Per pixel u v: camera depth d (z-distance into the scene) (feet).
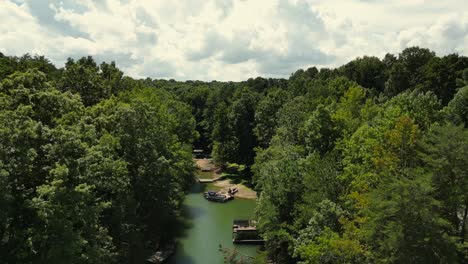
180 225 188.85
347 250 86.84
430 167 88.74
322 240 94.79
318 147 165.17
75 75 184.03
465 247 78.69
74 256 78.64
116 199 114.62
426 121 123.65
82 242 76.59
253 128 302.04
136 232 122.01
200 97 421.59
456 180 81.41
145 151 137.80
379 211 81.25
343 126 161.27
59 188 74.23
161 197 142.61
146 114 142.92
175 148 194.29
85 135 100.58
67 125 96.58
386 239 77.30
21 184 79.46
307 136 174.09
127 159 134.10
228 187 270.26
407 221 74.18
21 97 95.30
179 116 272.31
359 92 185.88
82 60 234.58
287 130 214.90
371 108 165.07
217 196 236.43
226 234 176.35
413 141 100.01
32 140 81.92
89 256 82.33
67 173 74.23
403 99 133.39
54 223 73.26
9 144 75.61
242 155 301.63
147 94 225.97
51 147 81.41
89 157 85.15
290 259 137.39
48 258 72.69
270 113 286.87
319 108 167.12
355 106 182.19
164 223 170.91
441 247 72.49
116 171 110.22
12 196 68.85
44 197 79.56
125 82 245.04
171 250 152.56
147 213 143.33
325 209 109.09
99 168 99.71
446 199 81.30
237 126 302.86
